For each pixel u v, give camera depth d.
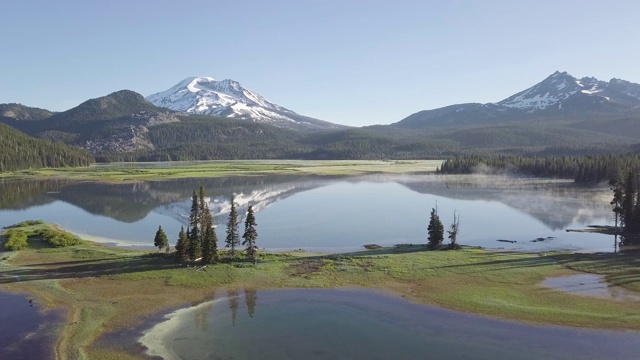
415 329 46.94
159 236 75.19
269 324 48.16
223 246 83.44
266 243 86.75
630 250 77.75
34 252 74.62
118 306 52.47
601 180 184.50
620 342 43.75
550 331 46.09
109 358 40.72
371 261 68.62
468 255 71.94
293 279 61.34
